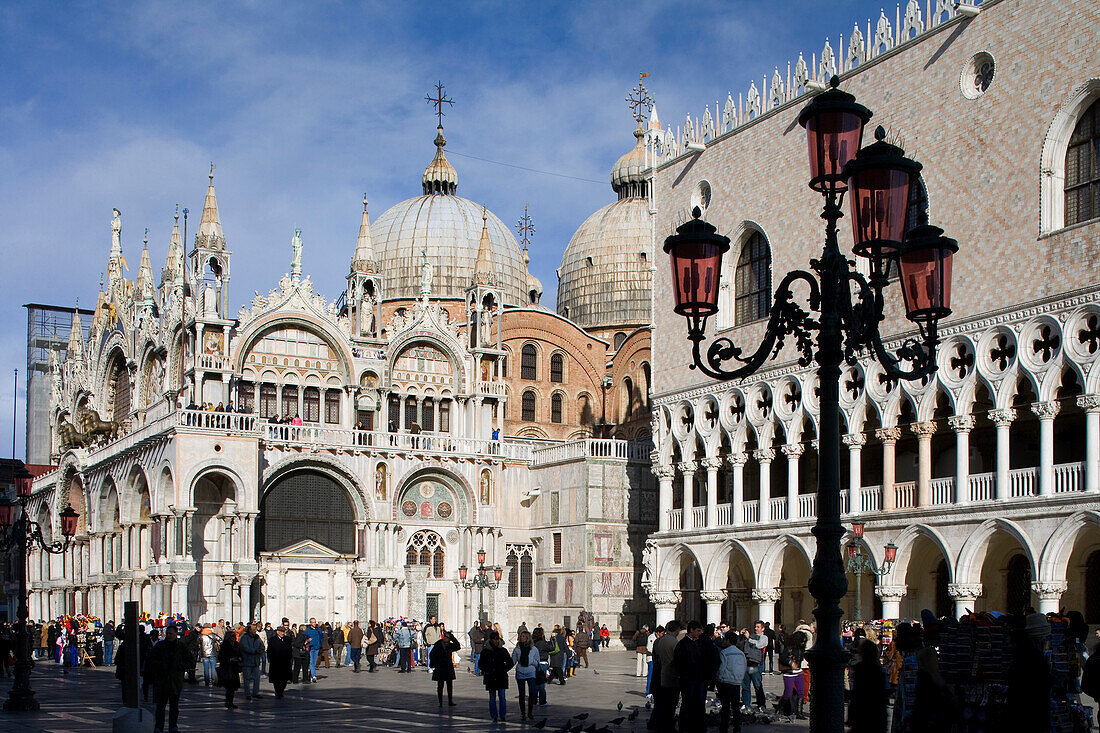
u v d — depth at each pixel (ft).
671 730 92.89
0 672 179.83
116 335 294.05
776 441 209.56
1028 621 72.95
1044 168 158.81
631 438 318.65
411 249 345.51
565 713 121.29
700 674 89.45
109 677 178.70
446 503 264.72
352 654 198.29
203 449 230.68
